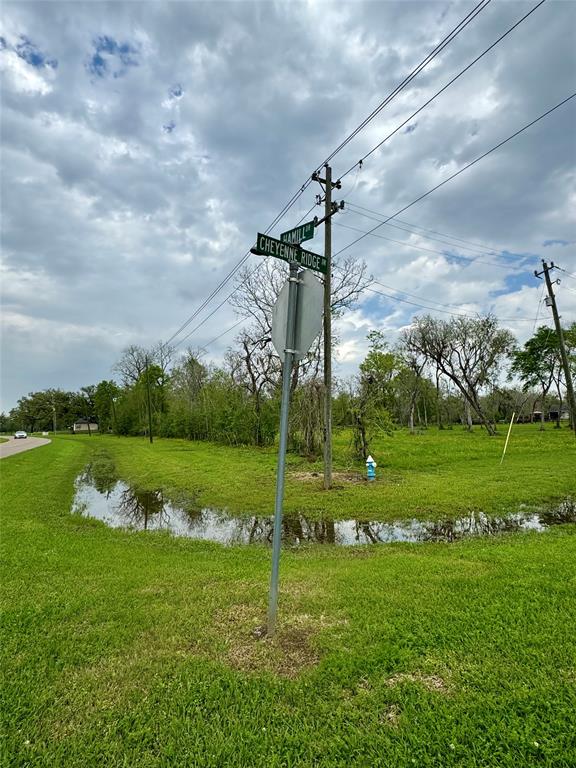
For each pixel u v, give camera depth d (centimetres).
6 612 412
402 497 1027
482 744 229
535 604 392
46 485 1417
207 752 233
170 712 266
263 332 2636
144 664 319
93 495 1335
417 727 243
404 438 3203
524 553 557
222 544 743
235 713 263
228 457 2255
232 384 3256
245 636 357
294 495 1131
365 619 378
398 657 314
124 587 480
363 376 1641
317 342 2106
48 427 10144
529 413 6397
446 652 318
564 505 918
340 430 1780
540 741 228
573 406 2578
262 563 587
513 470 1365
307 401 1911
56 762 229
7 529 786
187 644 348
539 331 3947
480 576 475
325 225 1189
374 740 236
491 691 271
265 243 337
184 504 1145
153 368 5869
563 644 321
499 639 331
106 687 293
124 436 6097
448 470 1434
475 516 862
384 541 732
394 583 466
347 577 495
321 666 306
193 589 470
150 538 770
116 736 248
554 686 272
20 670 315
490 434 3600
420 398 5838
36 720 262
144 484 1508
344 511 945
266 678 295
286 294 364
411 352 4309
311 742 237
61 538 729
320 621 380
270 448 2680
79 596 452
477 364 3862
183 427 4556
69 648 344
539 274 2550
